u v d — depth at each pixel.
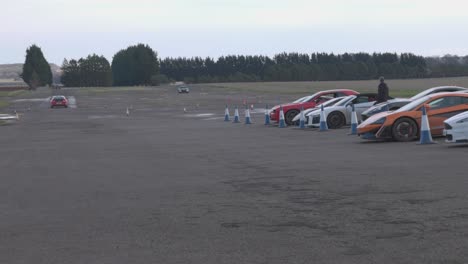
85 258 6.47
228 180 12.25
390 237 6.94
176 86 171.75
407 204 8.88
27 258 6.55
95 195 10.90
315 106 31.58
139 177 13.19
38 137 28.11
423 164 13.47
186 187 11.48
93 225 8.23
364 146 18.41
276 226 7.76
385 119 19.39
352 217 8.14
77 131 31.61
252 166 14.49
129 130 30.94
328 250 6.46
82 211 9.35
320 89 111.94
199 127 31.69
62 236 7.61
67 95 112.81
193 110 54.94
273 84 154.62
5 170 15.47
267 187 11.11
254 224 7.93
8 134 31.11
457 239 6.71
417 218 7.90
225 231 7.57
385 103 23.73
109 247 6.93
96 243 7.15
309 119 27.61
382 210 8.52
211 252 6.55
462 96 19.27
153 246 6.90
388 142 19.34
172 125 34.22
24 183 12.86
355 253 6.31
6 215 9.23
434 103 19.25
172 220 8.38
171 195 10.59
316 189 10.64
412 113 19.28
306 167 13.89
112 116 48.22
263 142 21.33
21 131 33.28
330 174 12.53
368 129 19.58
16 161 17.72
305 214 8.47
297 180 11.86
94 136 27.44
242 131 27.58
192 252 6.57
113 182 12.53
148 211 9.13
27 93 135.88
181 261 6.22
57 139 26.41
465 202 8.87
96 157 18.06
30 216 9.09
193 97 91.50
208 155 17.50
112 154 18.81
